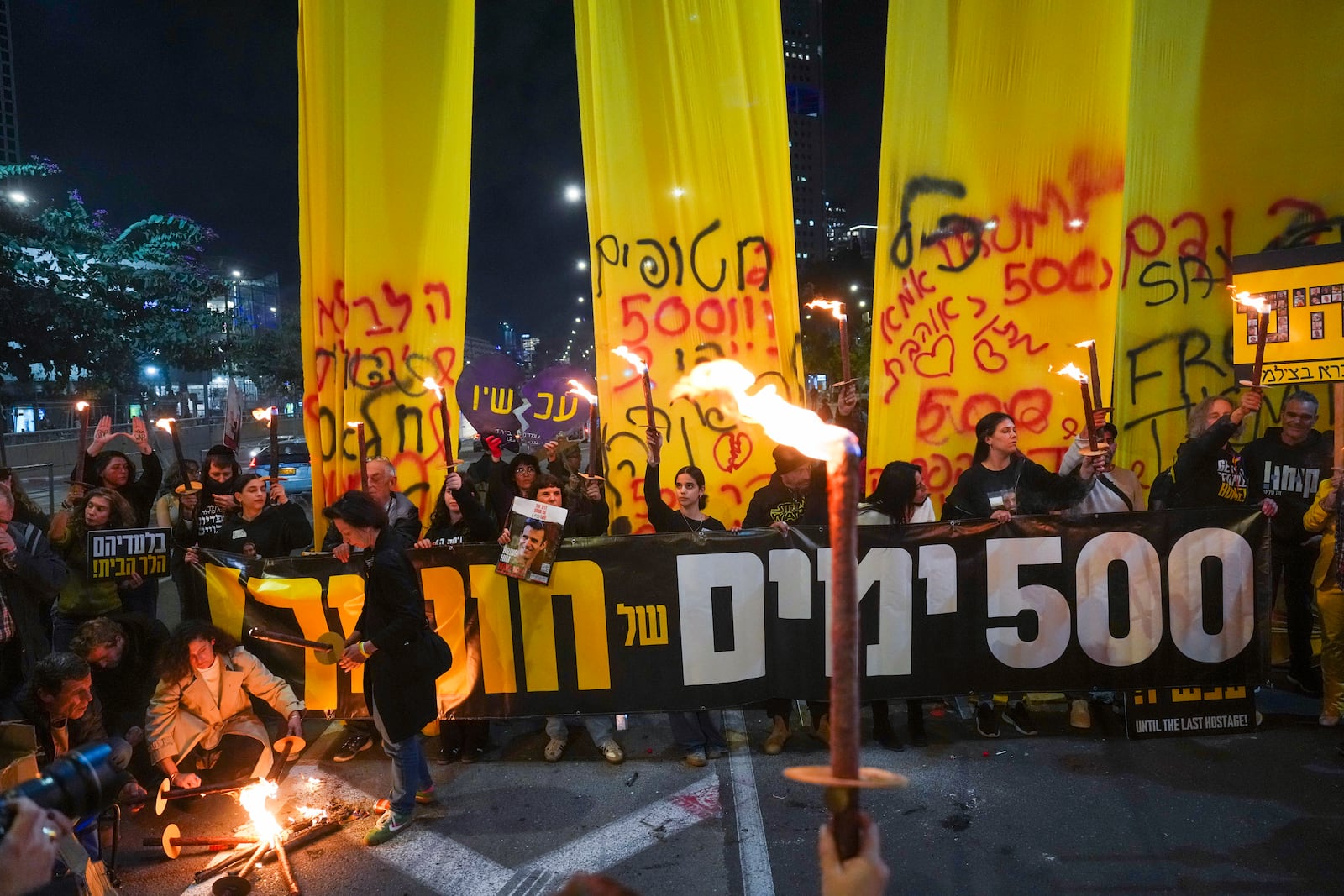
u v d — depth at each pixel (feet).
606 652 15.61
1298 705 16.60
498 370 20.12
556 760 15.69
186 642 14.25
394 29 20.39
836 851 3.03
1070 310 18.88
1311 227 18.72
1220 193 19.20
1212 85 19.06
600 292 20.03
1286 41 18.62
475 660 15.70
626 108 19.61
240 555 16.43
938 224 19.17
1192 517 15.12
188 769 14.70
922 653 15.46
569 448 23.49
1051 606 15.35
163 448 78.59
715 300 19.79
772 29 19.54
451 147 20.74
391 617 13.05
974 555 15.40
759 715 17.60
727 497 19.93
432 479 21.03
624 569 15.58
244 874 12.15
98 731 13.29
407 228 20.67
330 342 21.04
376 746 16.70
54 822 4.84
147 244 71.46
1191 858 11.62
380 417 20.77
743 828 13.05
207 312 79.05
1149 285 19.61
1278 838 12.01
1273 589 17.39
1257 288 14.57
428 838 13.16
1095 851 11.92
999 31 18.69
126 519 17.46
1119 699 16.43
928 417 19.42
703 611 15.53
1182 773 13.99
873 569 15.47
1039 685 15.39
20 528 15.31
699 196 19.66
